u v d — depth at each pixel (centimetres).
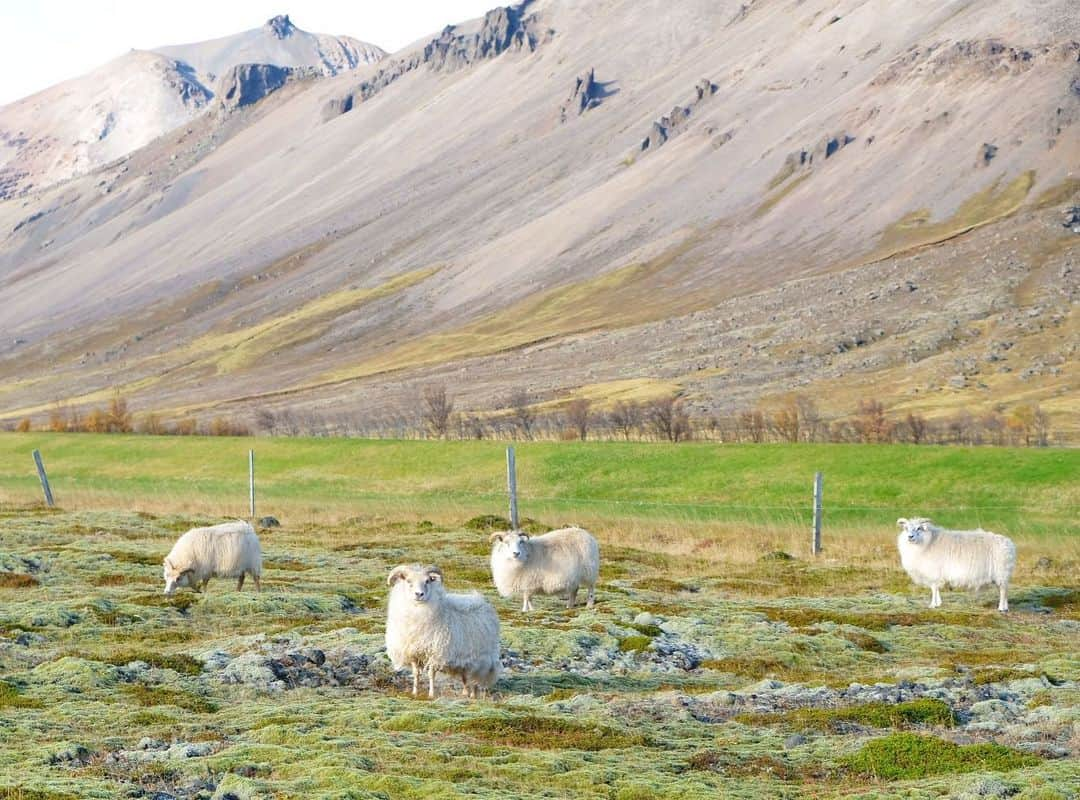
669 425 12975
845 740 1716
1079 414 15188
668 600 3272
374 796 1341
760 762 1577
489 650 2017
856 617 2972
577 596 3241
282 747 1561
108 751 1577
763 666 2397
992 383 18150
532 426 15762
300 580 3519
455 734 1686
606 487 6494
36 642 2481
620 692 2134
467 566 3900
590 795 1384
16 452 9288
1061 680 2167
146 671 2142
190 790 1388
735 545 4572
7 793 1316
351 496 6762
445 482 7069
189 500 6091
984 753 1576
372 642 2397
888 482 5759
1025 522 4916
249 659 2197
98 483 7750
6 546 4100
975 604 3294
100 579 3394
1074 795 1348
